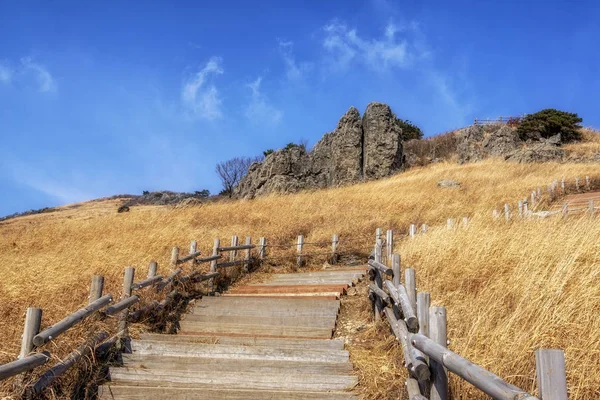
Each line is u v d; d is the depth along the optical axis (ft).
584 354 16.15
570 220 37.19
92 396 17.87
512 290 22.30
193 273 33.19
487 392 8.98
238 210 68.90
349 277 34.88
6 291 27.32
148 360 20.62
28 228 64.90
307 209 66.69
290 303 28.04
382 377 18.34
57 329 17.03
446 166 128.36
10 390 15.93
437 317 12.69
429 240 33.63
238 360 20.17
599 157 120.16
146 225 58.34
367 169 114.83
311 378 18.75
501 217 41.86
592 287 20.39
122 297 23.70
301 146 130.31
